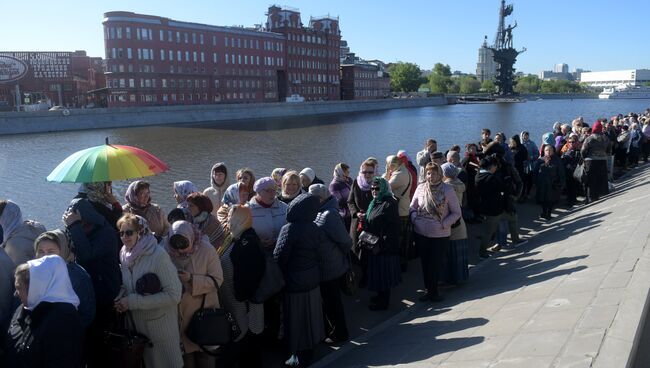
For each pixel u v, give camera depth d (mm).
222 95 98500
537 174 11891
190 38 92125
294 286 5363
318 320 5488
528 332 4406
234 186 6602
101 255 4348
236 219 5090
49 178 5480
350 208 7922
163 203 25141
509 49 173875
